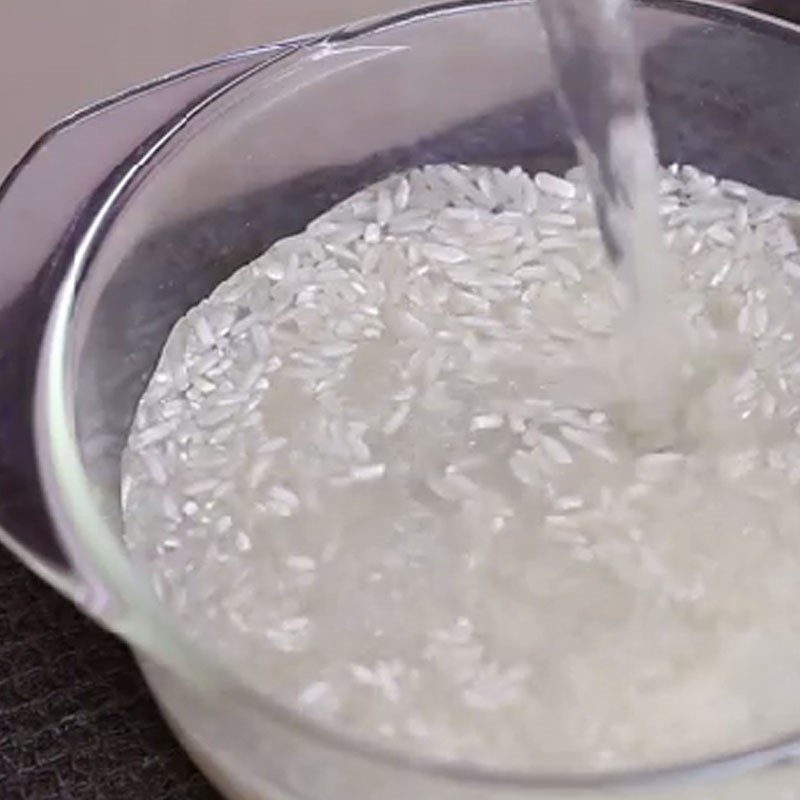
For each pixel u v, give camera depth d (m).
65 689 0.48
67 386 0.45
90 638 0.49
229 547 0.47
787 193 0.51
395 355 0.50
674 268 0.50
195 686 0.42
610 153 0.48
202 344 0.50
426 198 0.52
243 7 0.52
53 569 0.43
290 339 0.50
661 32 0.50
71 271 0.46
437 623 0.46
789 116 0.50
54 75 0.52
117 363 0.48
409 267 0.51
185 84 0.49
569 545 0.47
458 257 0.51
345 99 0.50
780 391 0.49
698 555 0.46
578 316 0.50
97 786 0.47
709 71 0.50
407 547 0.47
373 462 0.48
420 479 0.48
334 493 0.48
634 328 0.50
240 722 0.43
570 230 0.51
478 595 0.46
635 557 0.46
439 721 0.44
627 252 0.49
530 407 0.49
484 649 0.45
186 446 0.49
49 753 0.48
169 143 0.48
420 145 0.52
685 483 0.47
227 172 0.50
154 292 0.49
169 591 0.46
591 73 0.48
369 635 0.46
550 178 0.52
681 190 0.52
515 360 0.49
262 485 0.48
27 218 0.47
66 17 0.51
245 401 0.49
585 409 0.49
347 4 0.53
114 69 0.52
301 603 0.46
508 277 0.51
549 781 0.41
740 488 0.47
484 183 0.52
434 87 0.51
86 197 0.47
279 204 0.51
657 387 0.49
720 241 0.51
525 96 0.51
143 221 0.48
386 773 0.42
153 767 0.47
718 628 0.45
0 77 0.52
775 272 0.50
